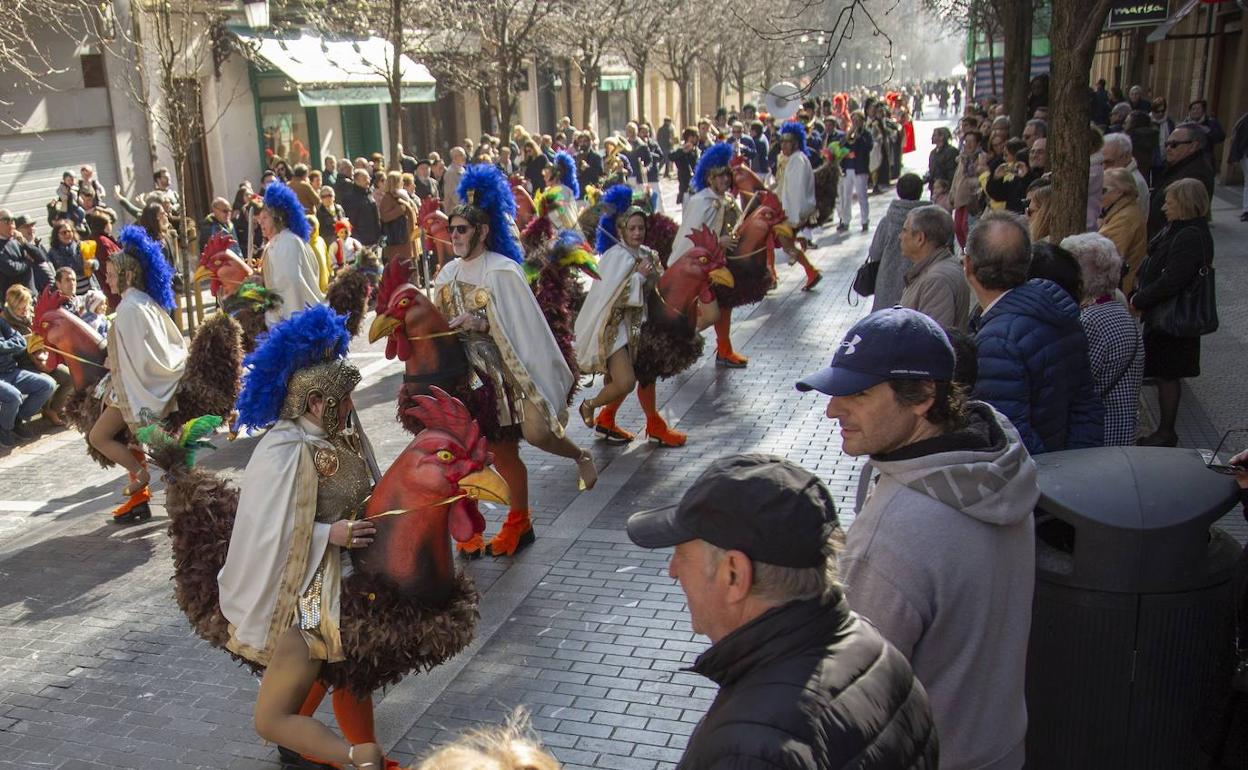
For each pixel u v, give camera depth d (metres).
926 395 2.64
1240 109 21.36
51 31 17.36
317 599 4.18
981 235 4.09
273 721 4.15
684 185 26.11
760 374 10.80
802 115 26.70
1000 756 2.70
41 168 17.52
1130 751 3.48
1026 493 2.63
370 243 17.33
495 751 1.74
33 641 6.05
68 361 7.78
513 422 6.58
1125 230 8.12
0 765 4.87
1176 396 7.54
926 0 28.28
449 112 30.38
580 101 39.34
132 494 7.80
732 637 1.98
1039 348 3.91
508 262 6.63
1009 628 2.69
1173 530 3.32
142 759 4.89
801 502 1.95
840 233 20.20
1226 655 3.35
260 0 13.96
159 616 6.34
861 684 1.93
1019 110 16.23
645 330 8.27
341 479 4.35
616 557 6.80
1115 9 17.44
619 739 4.86
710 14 34.94
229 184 21.38
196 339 7.72
